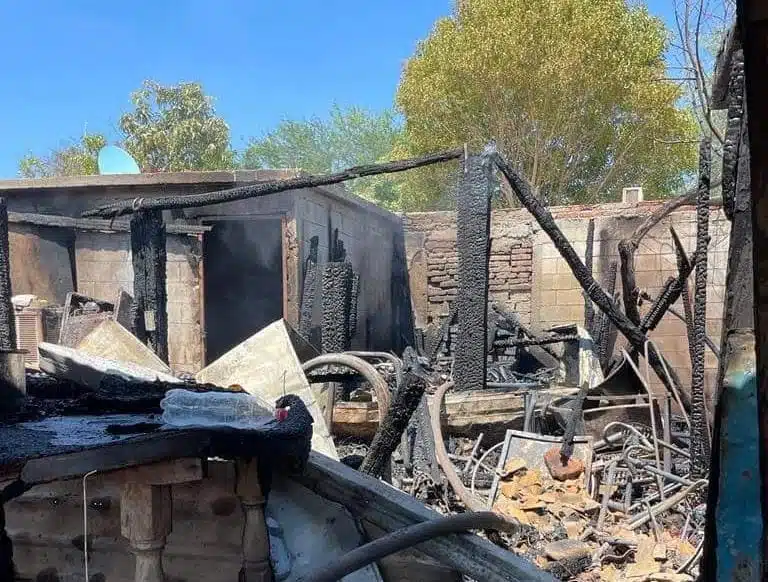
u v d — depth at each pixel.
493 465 5.82
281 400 2.84
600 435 6.05
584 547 4.46
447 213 12.80
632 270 6.73
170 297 8.95
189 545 3.01
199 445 2.34
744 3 1.13
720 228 9.65
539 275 11.63
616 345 9.30
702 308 5.32
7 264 6.64
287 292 8.58
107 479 2.45
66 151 27.77
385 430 4.09
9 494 2.71
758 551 1.88
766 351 1.19
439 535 2.54
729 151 3.02
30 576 3.08
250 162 31.66
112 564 2.99
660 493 5.15
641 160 20.36
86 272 9.28
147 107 24.27
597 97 19.14
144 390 3.34
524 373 9.98
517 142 19.81
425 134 20.97
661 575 4.14
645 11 20.16
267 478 2.86
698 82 7.34
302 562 2.91
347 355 5.02
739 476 1.97
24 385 2.89
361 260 11.41
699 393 5.28
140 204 6.59
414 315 12.87
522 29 18.66
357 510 2.96
